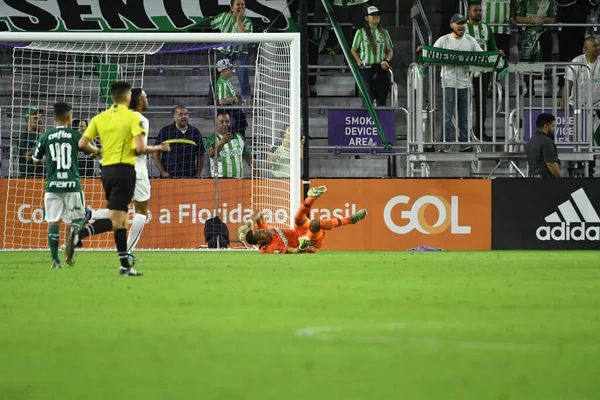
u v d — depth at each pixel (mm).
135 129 35125
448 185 61719
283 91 65562
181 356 15125
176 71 73750
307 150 59750
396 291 27344
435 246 61625
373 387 12492
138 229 46750
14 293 26859
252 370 13820
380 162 75250
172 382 12930
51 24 74312
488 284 30156
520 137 66062
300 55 62281
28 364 14500
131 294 26438
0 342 16781
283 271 37062
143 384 12805
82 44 65812
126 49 66625
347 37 76688
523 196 61906
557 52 82062
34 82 72938
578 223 61906
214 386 12617
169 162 63875
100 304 23594
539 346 16062
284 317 20500
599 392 12172
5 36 54688
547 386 12555
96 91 72000
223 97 69688
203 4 74812
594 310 22094
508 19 73812
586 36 79062
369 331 18047
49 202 40875
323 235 53625
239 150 67062
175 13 74500
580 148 65688
